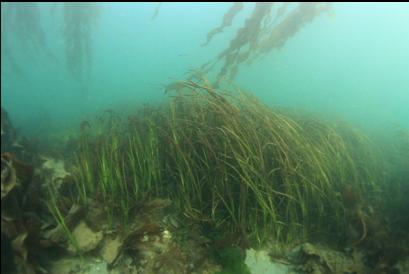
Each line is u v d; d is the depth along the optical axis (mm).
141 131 4555
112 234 3180
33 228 2723
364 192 4297
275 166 3740
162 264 2873
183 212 3492
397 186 4375
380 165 5234
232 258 2877
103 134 4871
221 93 4234
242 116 3932
